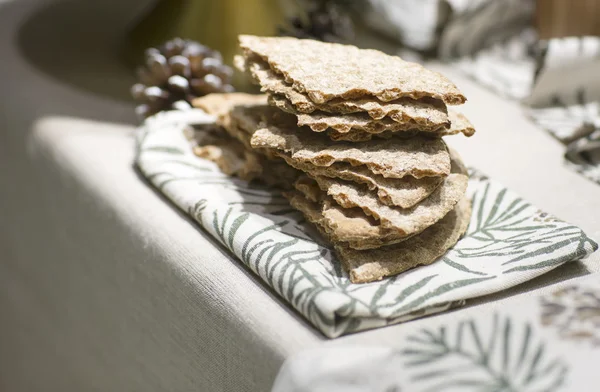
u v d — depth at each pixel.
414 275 0.53
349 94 0.54
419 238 0.55
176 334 0.58
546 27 0.74
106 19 0.87
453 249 0.55
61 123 0.70
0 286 0.81
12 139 0.73
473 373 0.47
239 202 0.59
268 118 0.59
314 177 0.55
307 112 0.54
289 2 0.79
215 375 0.55
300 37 0.75
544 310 0.50
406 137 0.56
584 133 0.68
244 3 0.75
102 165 0.66
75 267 0.68
